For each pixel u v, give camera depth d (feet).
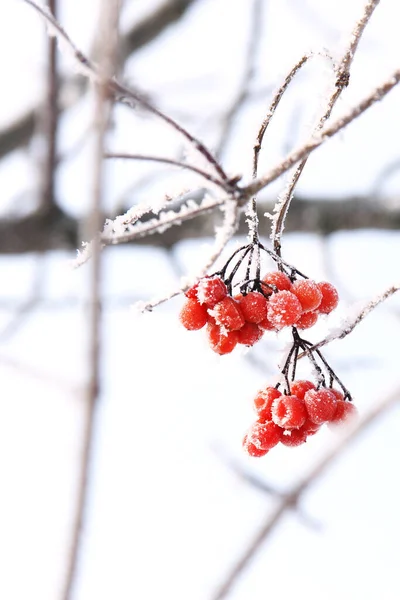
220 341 2.10
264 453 2.14
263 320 2.10
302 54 2.10
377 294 2.13
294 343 2.15
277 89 2.11
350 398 2.15
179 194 2.06
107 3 1.96
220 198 1.99
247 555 1.90
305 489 1.90
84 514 1.85
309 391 2.13
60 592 1.84
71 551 1.84
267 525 1.90
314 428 2.13
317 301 2.10
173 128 1.98
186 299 2.12
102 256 1.86
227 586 1.90
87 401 1.85
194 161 2.00
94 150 1.87
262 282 2.11
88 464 1.84
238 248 2.12
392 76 1.98
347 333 2.12
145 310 2.06
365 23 2.08
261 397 2.15
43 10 1.95
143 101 1.98
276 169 1.99
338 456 1.89
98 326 1.85
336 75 2.09
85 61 1.95
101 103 1.88
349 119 1.99
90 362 1.85
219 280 2.10
